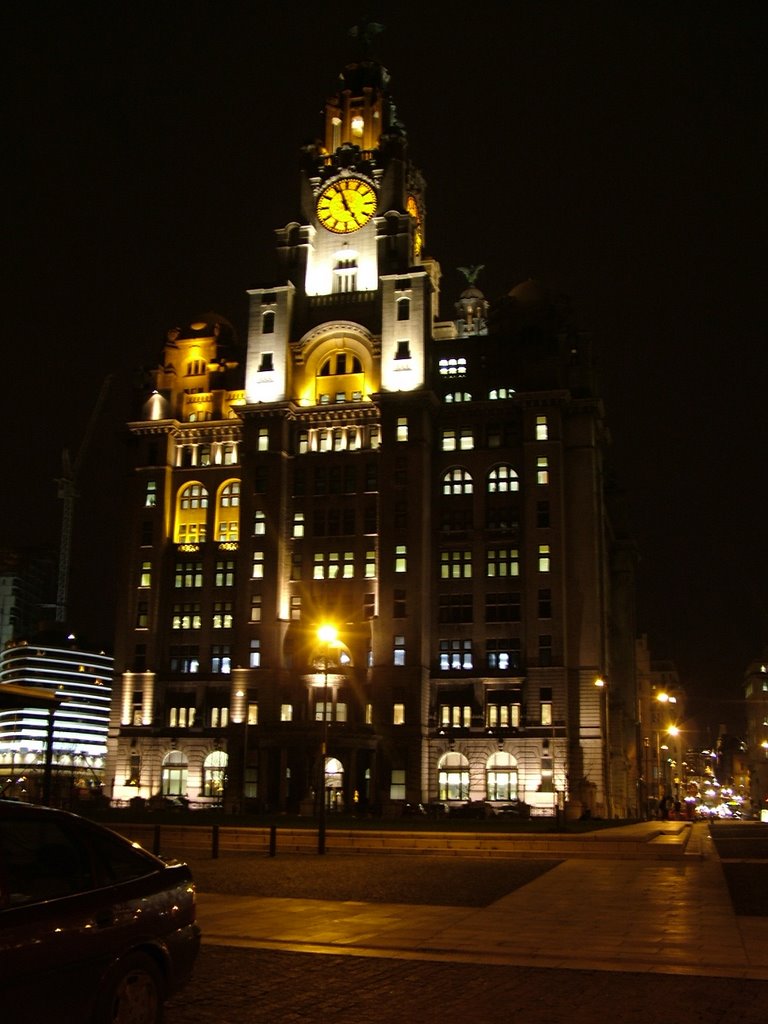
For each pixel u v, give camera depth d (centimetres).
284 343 13412
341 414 13088
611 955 2086
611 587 15862
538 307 13312
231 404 13650
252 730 12200
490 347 13288
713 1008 1642
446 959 2047
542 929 2400
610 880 3519
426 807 11162
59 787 10481
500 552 12619
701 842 5781
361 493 12912
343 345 13375
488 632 12400
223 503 13638
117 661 13325
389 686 12144
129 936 1359
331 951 2122
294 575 12850
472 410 13038
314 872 3791
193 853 4769
